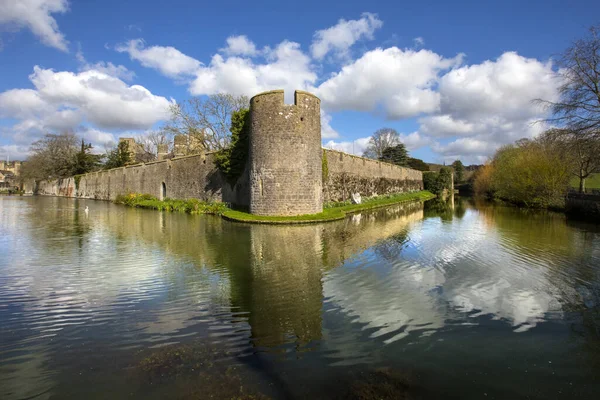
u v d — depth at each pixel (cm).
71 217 2106
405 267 919
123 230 1507
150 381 404
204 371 425
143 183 3681
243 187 2328
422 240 1334
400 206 3200
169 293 695
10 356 460
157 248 1110
